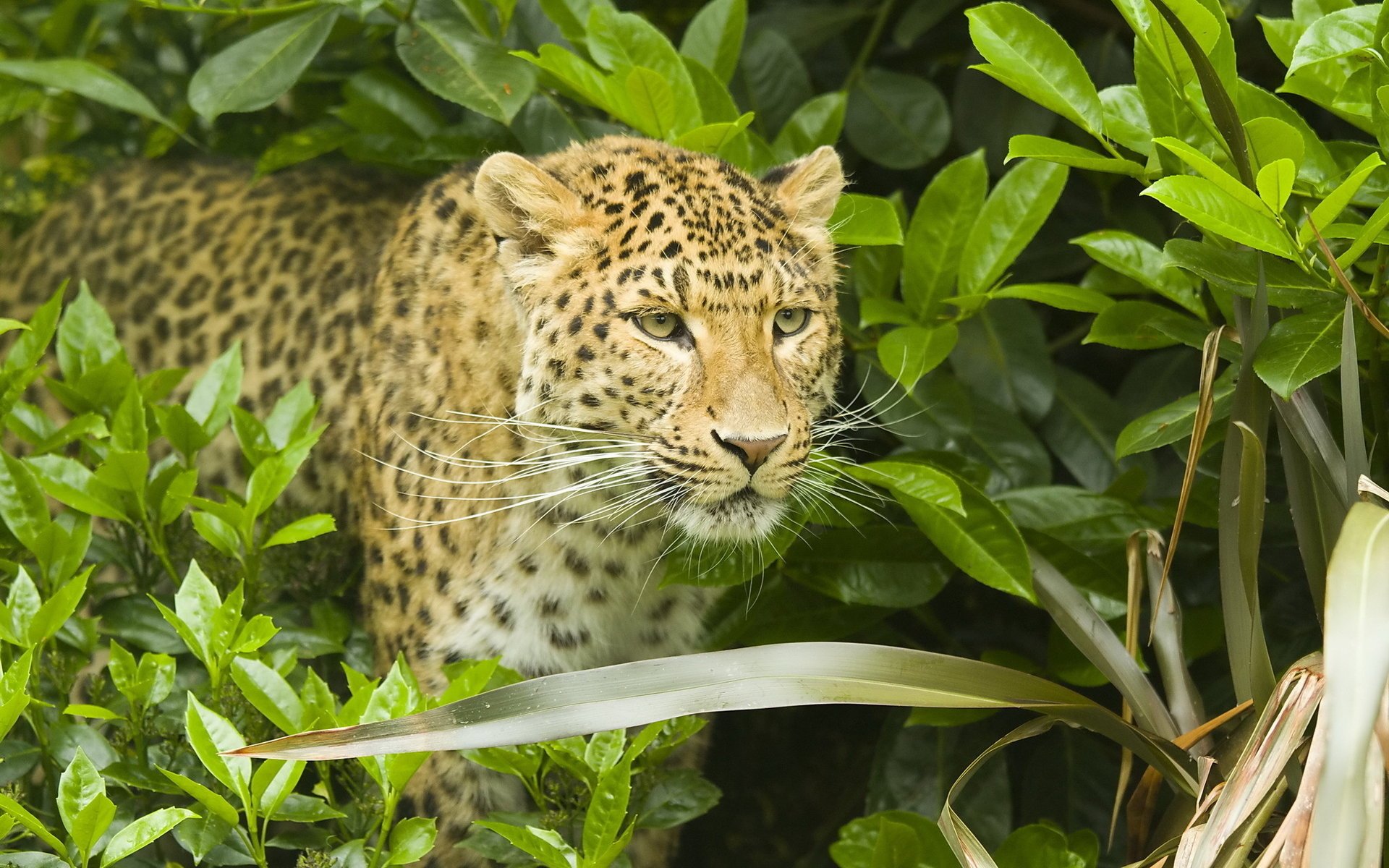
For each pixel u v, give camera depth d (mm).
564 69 7219
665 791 6168
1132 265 6664
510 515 6723
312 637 6730
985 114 9008
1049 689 5383
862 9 9750
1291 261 5793
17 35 10344
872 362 8000
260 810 5211
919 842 5977
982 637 9266
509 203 6359
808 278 6453
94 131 11062
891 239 7008
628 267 6168
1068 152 6062
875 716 10070
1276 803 4883
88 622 6238
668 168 6562
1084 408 8680
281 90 7309
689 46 8188
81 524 6320
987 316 8570
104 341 7223
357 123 8648
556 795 6156
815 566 7352
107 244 9320
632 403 6262
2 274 9906
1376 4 5656
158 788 5434
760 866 10008
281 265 8633
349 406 7789
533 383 6406
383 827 5449
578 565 6891
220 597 6504
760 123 9133
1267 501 7527
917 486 6387
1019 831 6133
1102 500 7270
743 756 10273
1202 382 5547
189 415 6684
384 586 7215
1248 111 6164
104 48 11188
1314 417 5355
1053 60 6227
